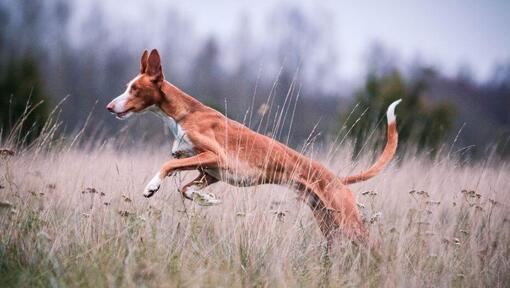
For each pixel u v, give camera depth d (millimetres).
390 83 23250
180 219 9297
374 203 10789
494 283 9047
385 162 10750
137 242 8477
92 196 9742
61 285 7438
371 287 8508
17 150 11039
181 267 8211
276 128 10641
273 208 10172
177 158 10422
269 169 10320
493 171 12508
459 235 10039
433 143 21641
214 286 7715
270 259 8531
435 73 30328
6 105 22438
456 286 8766
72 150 12625
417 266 9000
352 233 9641
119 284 7539
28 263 8086
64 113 40969
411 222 10000
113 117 30781
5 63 24172
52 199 9664
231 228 9086
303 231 9617
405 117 22453
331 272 8570
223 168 10062
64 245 8508
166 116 10344
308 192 10344
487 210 10695
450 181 11852
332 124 24172
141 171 11461
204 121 10227
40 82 23203
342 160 11836
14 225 8656
